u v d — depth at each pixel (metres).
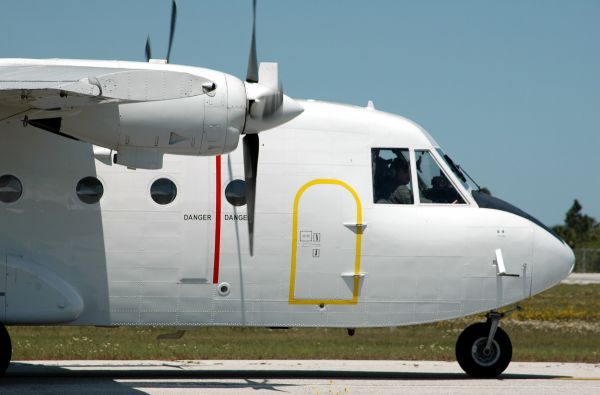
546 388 49.84
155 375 54.47
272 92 46.19
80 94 39.50
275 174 52.31
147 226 51.12
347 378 54.06
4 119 44.06
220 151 45.81
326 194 52.59
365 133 53.59
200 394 45.88
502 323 97.50
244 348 70.75
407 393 47.22
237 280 52.03
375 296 53.12
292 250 52.31
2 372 49.56
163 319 51.78
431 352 69.31
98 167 50.75
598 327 95.56
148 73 41.09
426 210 53.69
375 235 52.94
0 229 49.69
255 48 48.03
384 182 53.59
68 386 48.16
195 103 44.56
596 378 55.34
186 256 51.47
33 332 80.50
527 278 54.28
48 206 50.22
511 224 54.22
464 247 53.66
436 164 54.25
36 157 50.16
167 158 51.44
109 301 51.00
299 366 60.47
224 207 51.69
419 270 53.38
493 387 50.03
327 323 53.06
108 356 64.00
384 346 74.19
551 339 81.38
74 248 50.47
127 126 44.12
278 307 52.56
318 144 52.94
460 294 53.75
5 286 49.06
